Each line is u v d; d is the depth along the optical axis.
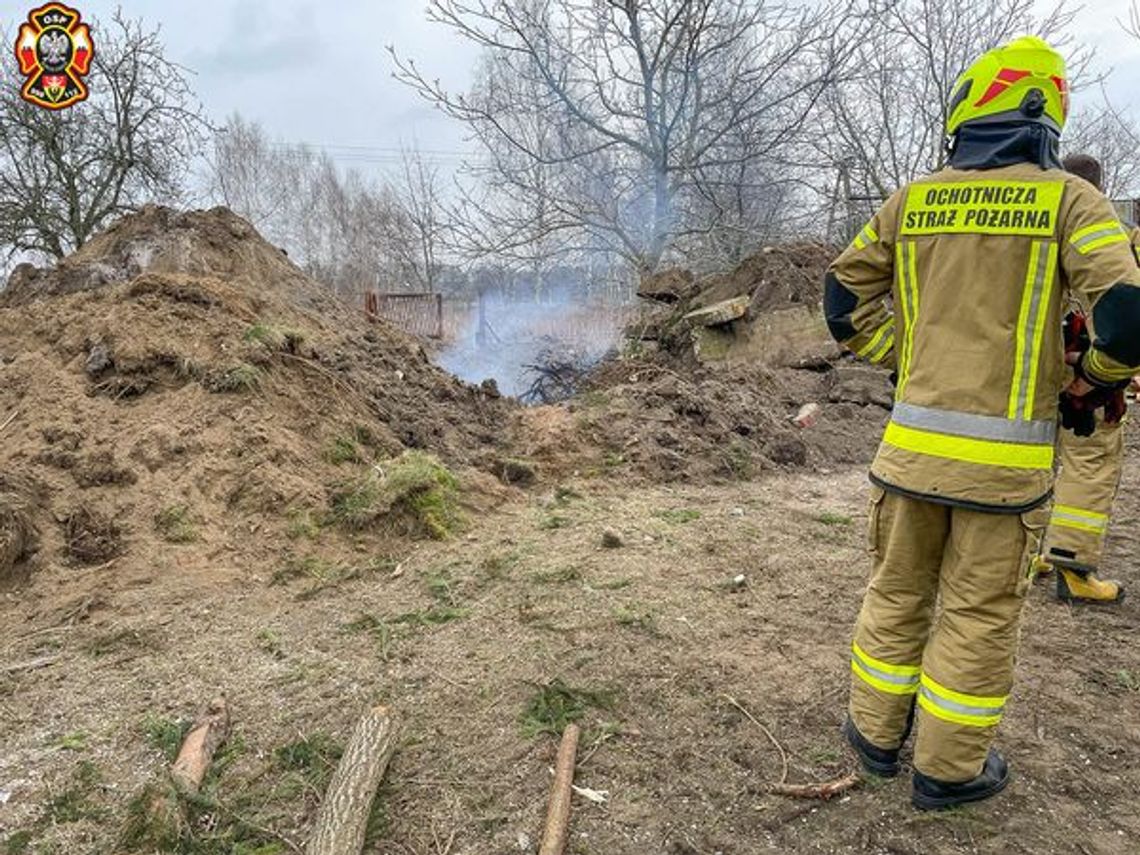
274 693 3.26
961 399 2.28
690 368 10.41
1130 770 2.71
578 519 5.38
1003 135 2.31
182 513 4.73
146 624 3.87
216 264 7.89
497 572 4.44
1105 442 3.89
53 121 17.66
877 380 9.19
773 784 2.64
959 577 2.36
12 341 6.13
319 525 4.88
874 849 2.37
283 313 7.09
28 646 3.68
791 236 16.91
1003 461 2.24
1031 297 2.21
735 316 10.56
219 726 2.97
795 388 9.41
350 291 36.53
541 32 15.21
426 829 2.48
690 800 2.59
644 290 13.17
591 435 6.86
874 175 16.42
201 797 2.58
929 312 2.36
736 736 2.91
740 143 16.05
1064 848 2.35
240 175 44.69
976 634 2.35
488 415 7.18
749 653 3.52
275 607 4.09
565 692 3.17
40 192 17.78
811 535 5.12
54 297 7.21
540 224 15.82
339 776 2.60
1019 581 2.31
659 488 6.24
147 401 5.52
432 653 3.56
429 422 6.52
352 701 3.18
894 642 2.58
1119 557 4.67
